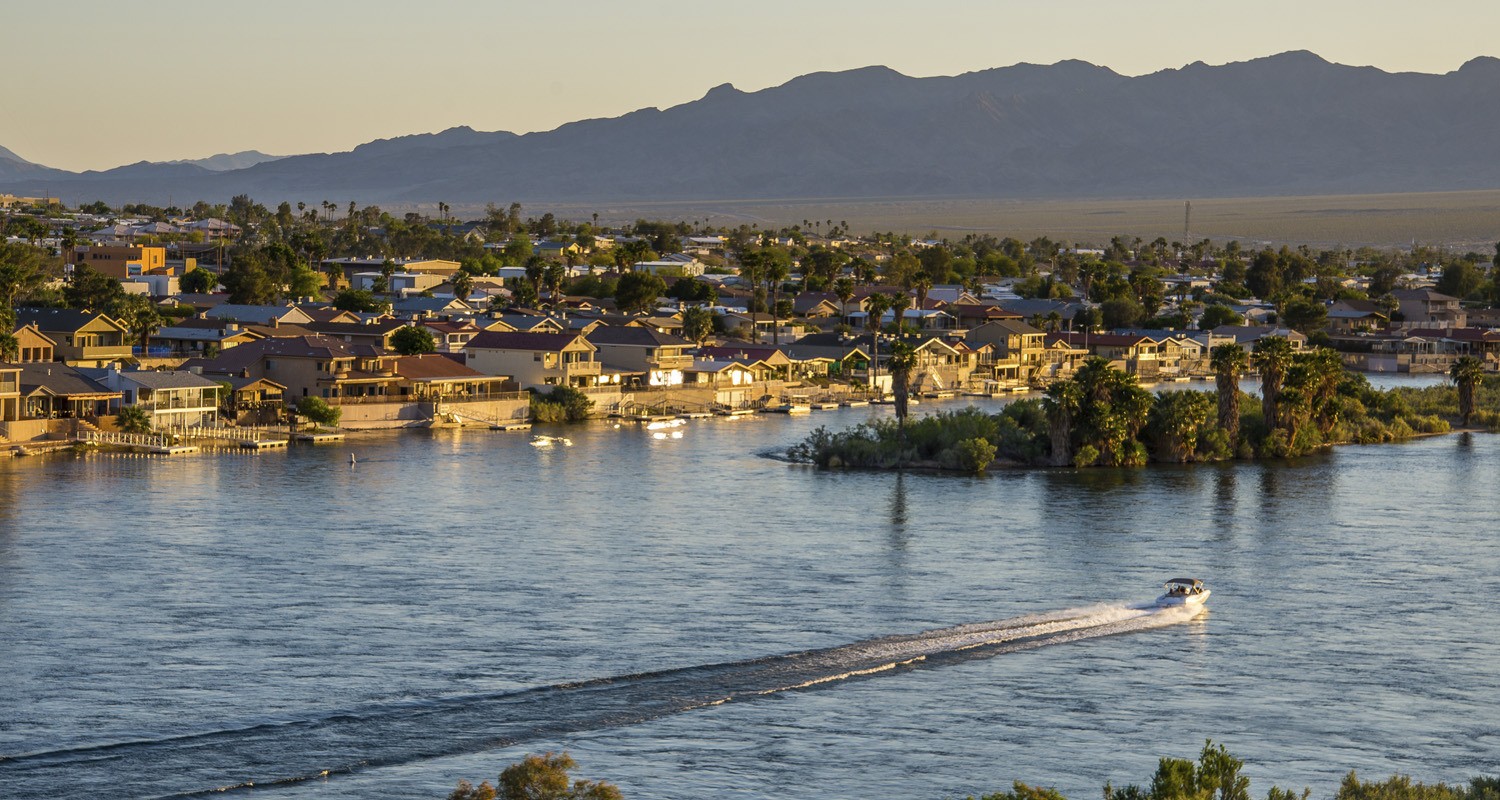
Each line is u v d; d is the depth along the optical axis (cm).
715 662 16488
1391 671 16662
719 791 13138
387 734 14225
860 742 14288
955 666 16550
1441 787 12419
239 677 15700
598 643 17112
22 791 12800
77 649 16488
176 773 13250
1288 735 14725
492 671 16050
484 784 10988
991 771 13688
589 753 13900
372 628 17538
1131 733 14675
